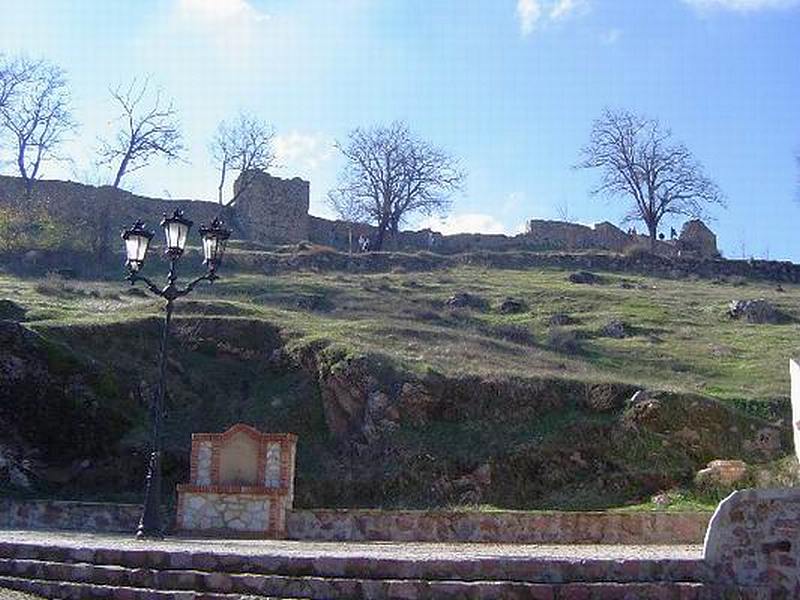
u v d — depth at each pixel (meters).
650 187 67.38
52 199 55.03
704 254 66.25
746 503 10.29
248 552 10.73
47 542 11.51
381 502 22.42
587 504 21.73
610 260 55.59
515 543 17.38
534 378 26.11
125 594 10.04
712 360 33.16
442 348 30.09
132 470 23.23
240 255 49.72
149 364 27.64
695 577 10.09
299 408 26.20
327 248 55.06
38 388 24.20
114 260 48.56
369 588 9.88
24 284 38.88
